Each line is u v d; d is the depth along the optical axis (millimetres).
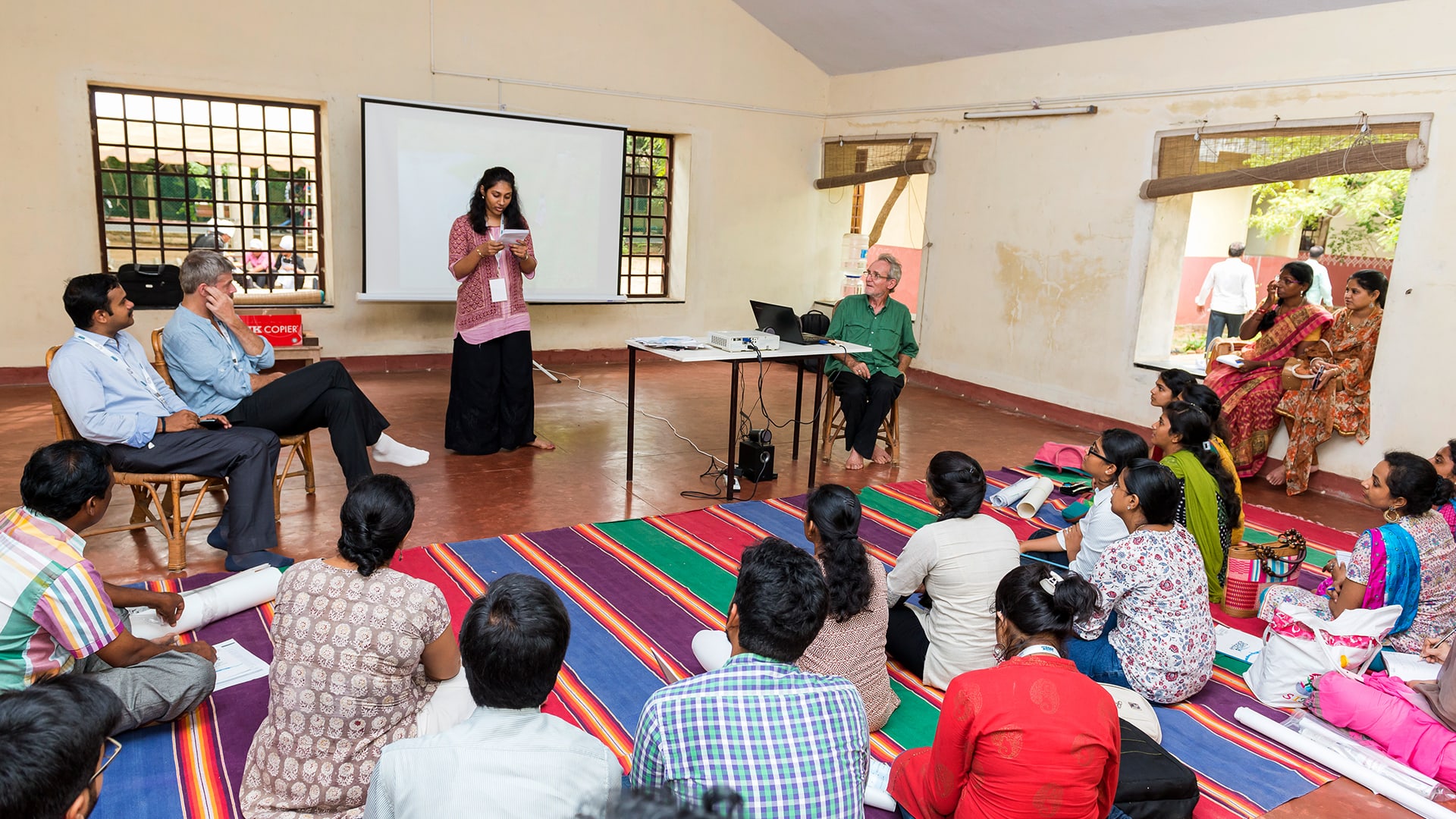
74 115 6117
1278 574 3598
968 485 2766
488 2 7266
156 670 2355
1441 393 4773
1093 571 3018
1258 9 5344
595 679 2812
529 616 1498
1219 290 8031
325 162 6973
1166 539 2730
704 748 1528
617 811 890
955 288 7750
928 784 1971
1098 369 6562
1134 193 6215
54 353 3316
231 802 2156
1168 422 3510
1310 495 5277
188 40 6332
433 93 7195
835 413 5570
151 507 4102
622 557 3814
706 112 8375
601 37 7770
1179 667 2721
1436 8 4660
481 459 5152
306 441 4262
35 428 5195
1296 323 5281
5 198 6027
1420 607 2926
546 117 7465
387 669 1946
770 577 1648
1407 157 4746
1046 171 6832
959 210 7641
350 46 6852
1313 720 2736
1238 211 9359
